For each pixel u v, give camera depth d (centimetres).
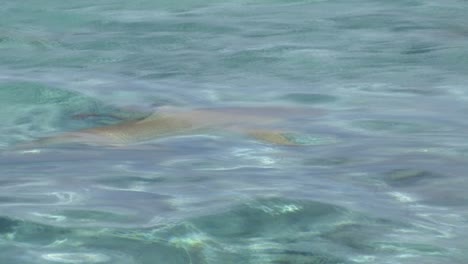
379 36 2589
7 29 2759
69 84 2144
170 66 2330
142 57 2431
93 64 2367
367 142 1642
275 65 2312
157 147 1606
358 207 1273
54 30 2761
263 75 2223
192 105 1948
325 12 2916
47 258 1091
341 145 1622
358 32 2641
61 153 1570
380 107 1912
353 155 1554
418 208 1277
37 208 1254
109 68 2322
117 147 1609
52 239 1145
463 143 1630
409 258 1111
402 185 1380
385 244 1149
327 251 1128
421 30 2658
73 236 1156
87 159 1526
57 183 1380
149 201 1289
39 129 1808
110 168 1467
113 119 1884
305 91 2062
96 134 1697
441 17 2822
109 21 2850
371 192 1342
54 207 1260
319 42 2531
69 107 1966
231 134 1695
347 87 2092
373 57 2367
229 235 1167
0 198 1299
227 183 1377
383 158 1532
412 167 1473
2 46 2559
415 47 2462
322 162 1511
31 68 2319
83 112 1931
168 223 1198
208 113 1845
